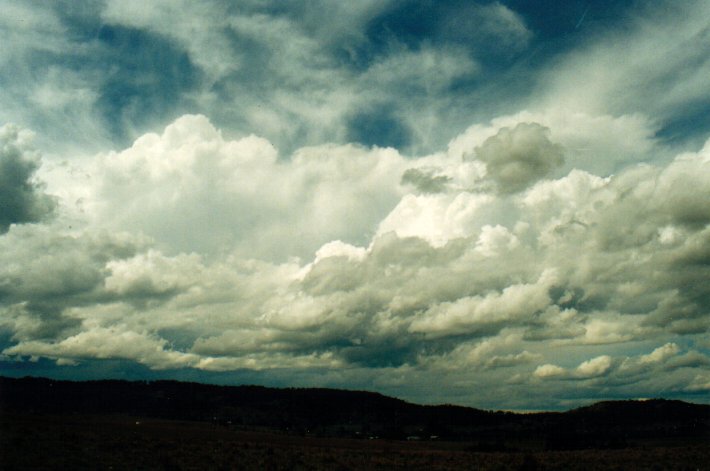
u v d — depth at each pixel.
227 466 43.88
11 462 34.59
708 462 61.22
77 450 42.31
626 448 90.50
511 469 57.62
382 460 59.25
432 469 54.38
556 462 63.09
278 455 54.78
